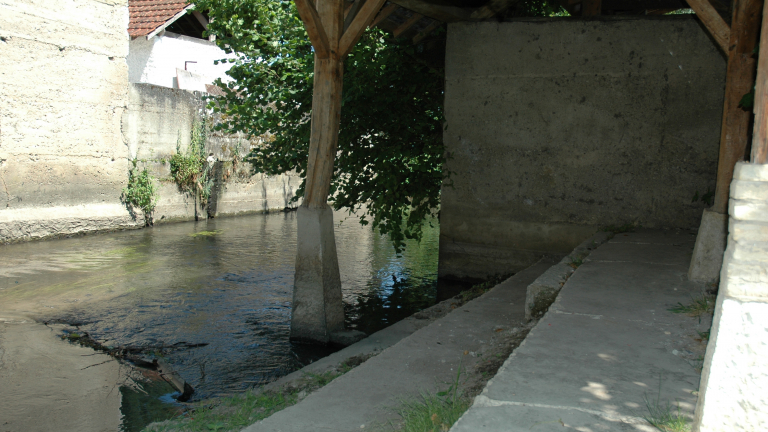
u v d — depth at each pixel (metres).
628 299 4.12
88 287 8.76
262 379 5.35
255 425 3.02
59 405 4.68
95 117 13.63
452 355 4.28
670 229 8.09
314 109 6.23
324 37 5.96
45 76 12.47
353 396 3.46
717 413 1.70
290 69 9.47
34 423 4.32
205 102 17.17
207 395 4.96
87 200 13.64
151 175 15.33
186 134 16.52
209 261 10.95
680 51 7.98
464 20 8.98
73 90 13.07
